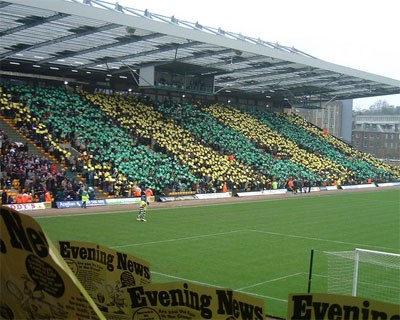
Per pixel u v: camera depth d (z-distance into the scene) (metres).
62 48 39.72
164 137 52.22
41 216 31.31
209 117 63.31
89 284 7.61
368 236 28.66
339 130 110.62
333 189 61.66
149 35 35.62
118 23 31.72
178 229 28.72
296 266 20.47
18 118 43.09
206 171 49.66
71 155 42.00
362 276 17.84
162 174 45.00
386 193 59.09
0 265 5.19
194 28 40.25
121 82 58.38
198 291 6.93
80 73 51.72
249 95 71.94
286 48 50.59
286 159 63.00
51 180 36.19
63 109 47.84
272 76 54.50
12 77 51.00
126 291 7.29
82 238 24.84
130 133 49.97
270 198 48.69
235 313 6.77
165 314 7.05
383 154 120.25
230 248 23.88
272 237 27.31
